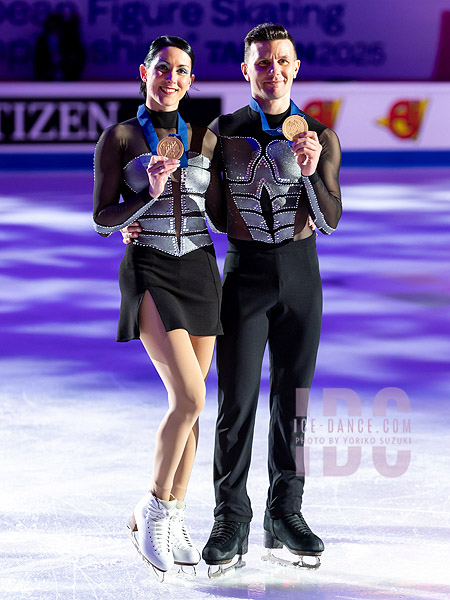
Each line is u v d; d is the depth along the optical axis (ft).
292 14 161.89
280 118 30.89
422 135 149.69
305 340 31.09
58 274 79.25
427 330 62.64
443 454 40.65
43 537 32.48
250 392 30.81
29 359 56.08
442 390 50.03
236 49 161.58
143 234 30.17
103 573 29.86
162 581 29.40
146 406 47.34
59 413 46.24
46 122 142.51
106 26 158.20
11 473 38.42
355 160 148.36
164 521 29.55
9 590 28.45
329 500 35.88
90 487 36.96
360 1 162.81
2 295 72.23
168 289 29.89
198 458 40.78
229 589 28.91
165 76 29.66
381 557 31.04
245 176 30.89
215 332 30.30
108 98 143.13
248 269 30.83
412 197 118.83
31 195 120.37
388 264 83.05
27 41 155.43
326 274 79.05
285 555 32.09
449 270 80.89
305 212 31.09
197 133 30.68
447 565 30.42
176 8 159.22
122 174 30.42
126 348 58.75
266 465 39.78
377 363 54.95
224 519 30.76
